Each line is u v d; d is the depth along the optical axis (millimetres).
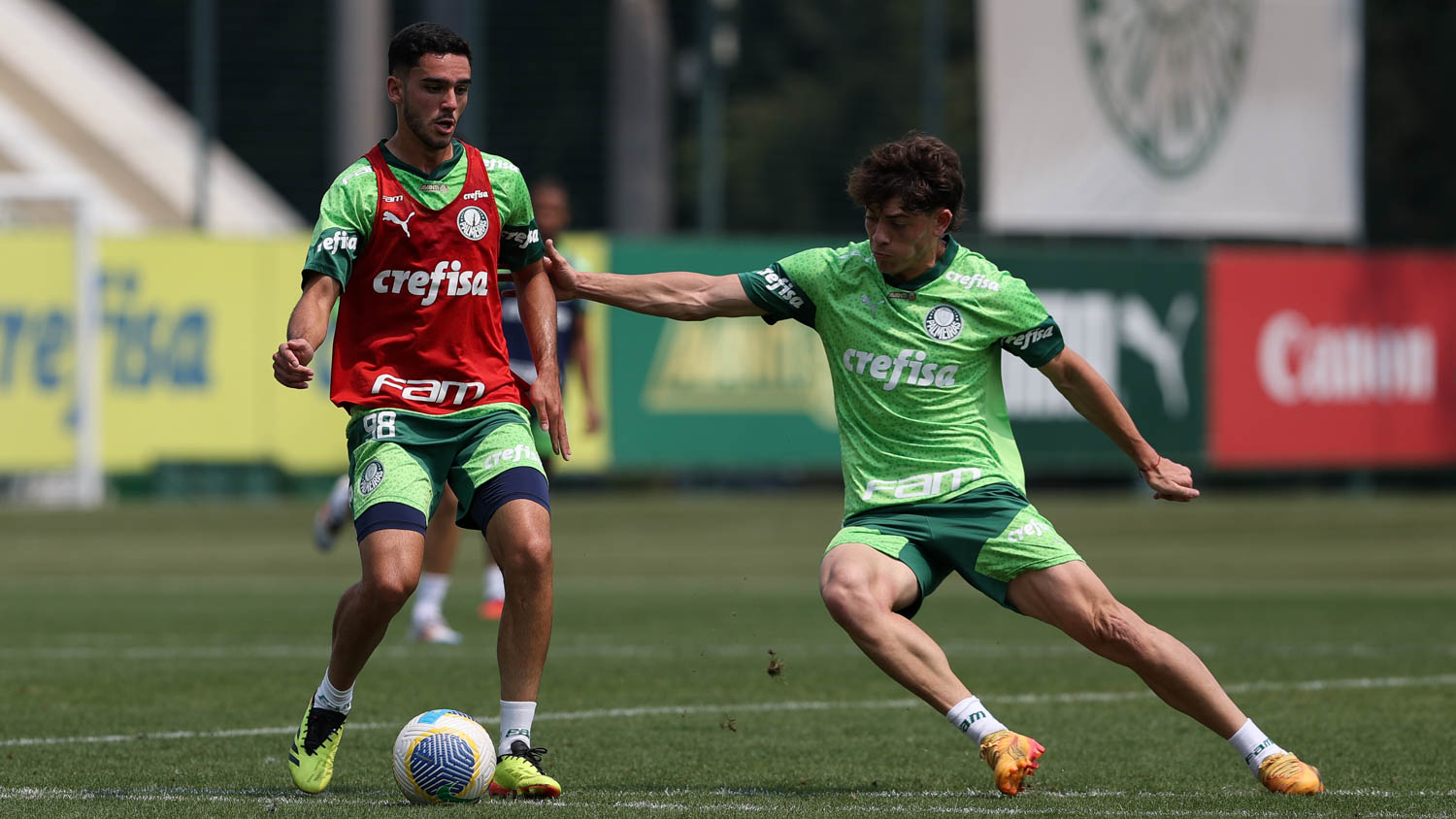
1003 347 18953
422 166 18453
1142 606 42625
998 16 89062
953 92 130250
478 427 18688
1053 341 18734
